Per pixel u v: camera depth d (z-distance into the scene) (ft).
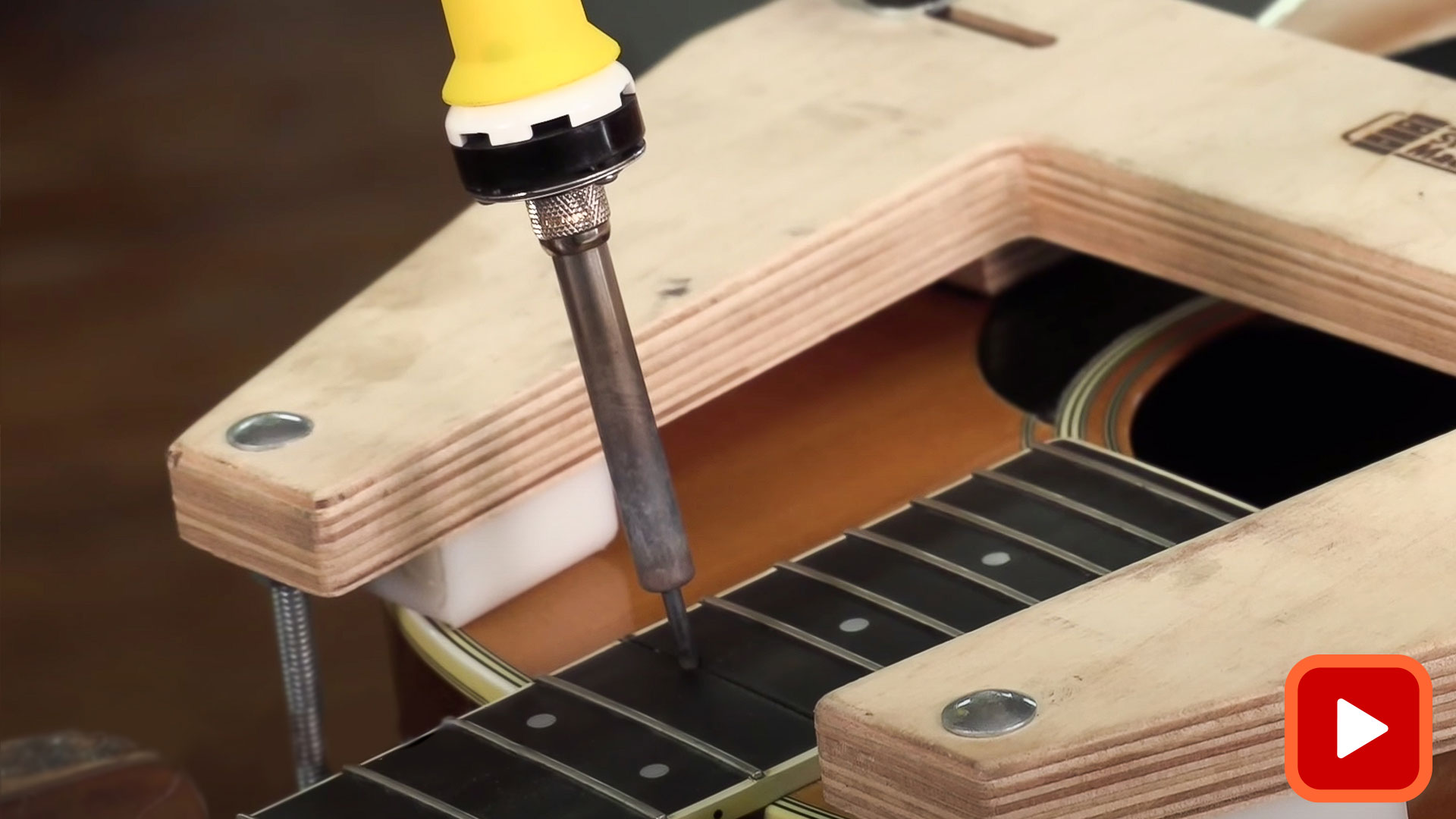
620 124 2.09
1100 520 2.61
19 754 3.87
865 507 2.91
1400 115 3.07
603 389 2.19
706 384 2.83
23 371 8.70
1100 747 1.82
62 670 7.18
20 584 7.59
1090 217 3.11
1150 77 3.30
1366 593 2.01
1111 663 1.93
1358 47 4.09
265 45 11.39
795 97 3.36
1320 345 3.28
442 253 2.99
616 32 4.75
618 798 2.18
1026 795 1.81
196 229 9.64
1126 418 3.08
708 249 2.91
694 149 3.22
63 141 10.53
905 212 3.04
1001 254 3.42
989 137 3.15
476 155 2.06
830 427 3.13
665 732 2.29
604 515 2.81
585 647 2.64
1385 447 3.25
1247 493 3.25
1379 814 1.93
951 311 3.44
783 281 2.89
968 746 1.83
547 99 2.05
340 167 10.05
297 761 2.81
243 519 2.51
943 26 3.57
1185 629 1.98
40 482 8.07
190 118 10.68
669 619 2.39
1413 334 2.72
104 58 11.35
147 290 9.19
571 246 2.12
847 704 1.92
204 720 6.88
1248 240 2.88
